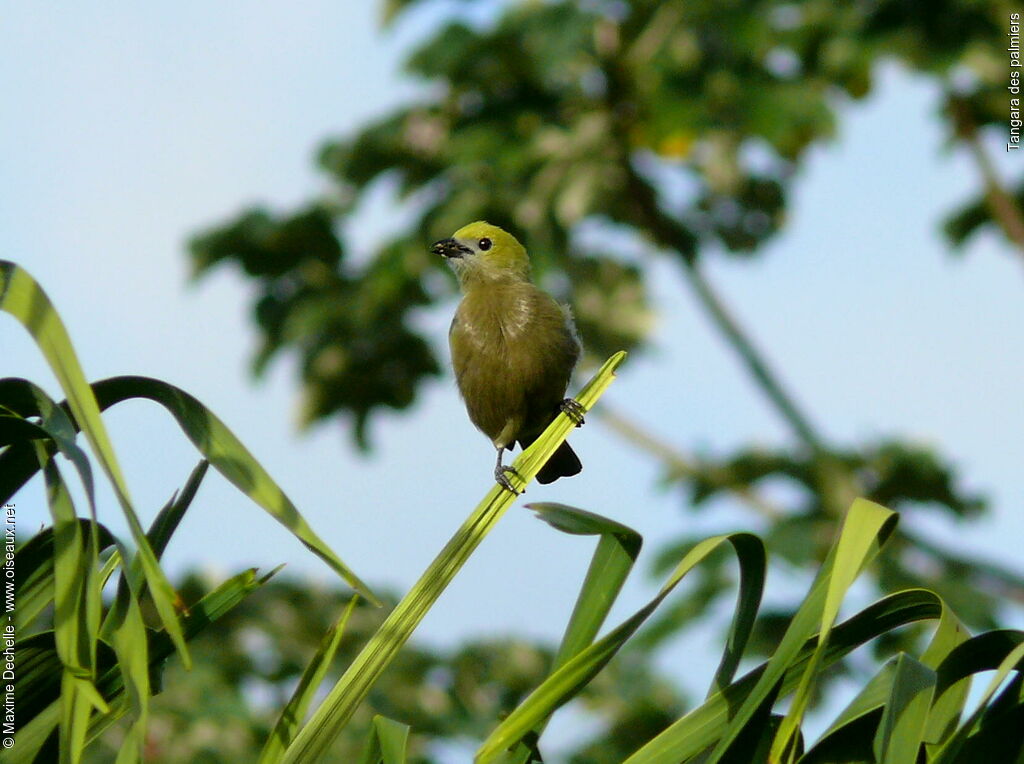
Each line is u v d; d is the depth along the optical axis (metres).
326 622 14.33
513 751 4.77
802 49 14.48
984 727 4.52
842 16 14.34
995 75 14.20
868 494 15.06
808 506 14.76
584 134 15.05
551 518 4.94
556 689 4.49
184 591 13.95
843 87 14.47
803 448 14.97
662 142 14.20
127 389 4.42
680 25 14.54
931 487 14.96
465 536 4.93
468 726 13.57
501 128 15.04
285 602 14.41
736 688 4.61
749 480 14.91
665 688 14.88
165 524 4.78
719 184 14.68
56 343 3.96
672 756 4.54
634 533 4.93
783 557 13.81
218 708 12.44
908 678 4.29
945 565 13.91
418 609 4.77
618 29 14.75
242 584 4.65
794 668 4.75
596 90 14.98
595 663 4.50
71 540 4.19
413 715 13.46
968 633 4.61
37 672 4.61
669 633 13.91
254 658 13.79
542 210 15.17
